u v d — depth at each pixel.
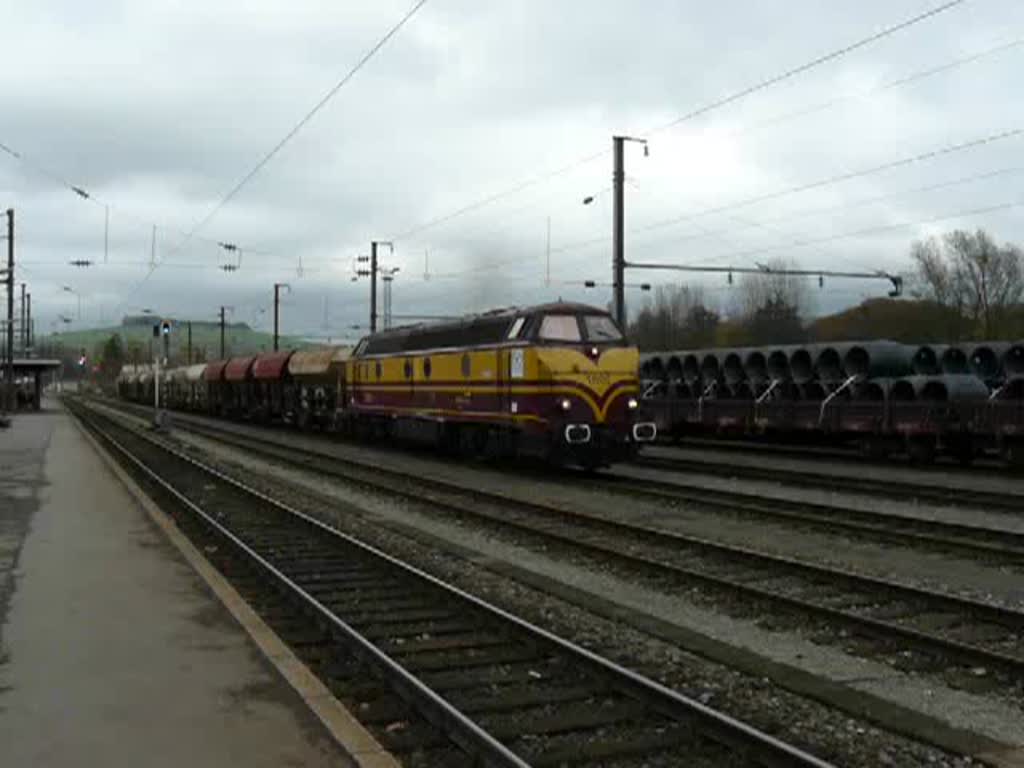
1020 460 22.59
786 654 8.47
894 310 63.81
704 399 32.22
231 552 13.19
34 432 40.66
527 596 10.80
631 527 14.59
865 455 26.84
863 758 6.02
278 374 49.47
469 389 25.83
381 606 10.20
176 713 6.18
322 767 5.33
